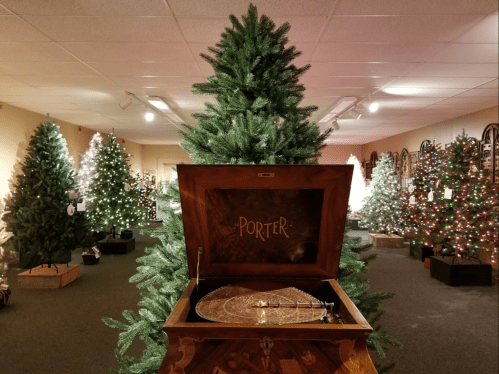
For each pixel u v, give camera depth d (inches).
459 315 156.9
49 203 205.5
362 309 61.4
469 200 211.0
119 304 167.8
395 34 125.2
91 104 241.8
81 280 207.6
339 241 42.9
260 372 31.1
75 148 338.3
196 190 40.7
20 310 160.1
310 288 45.0
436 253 241.8
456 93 211.0
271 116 57.4
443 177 226.1
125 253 279.3
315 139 65.2
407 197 311.9
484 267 199.8
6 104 237.3
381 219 334.0
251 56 58.4
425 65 159.3
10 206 209.3
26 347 124.8
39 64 156.6
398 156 410.9
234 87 60.2
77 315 154.2
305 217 43.1
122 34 125.1
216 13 109.3
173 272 59.4
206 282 45.3
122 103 207.3
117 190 285.9
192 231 42.8
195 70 166.2
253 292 41.5
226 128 60.7
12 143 243.4
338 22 115.6
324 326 31.3
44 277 191.0
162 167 548.4
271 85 59.4
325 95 215.3
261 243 44.2
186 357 31.4
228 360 31.4
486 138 251.1
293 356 31.3
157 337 58.9
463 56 147.6
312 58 149.6
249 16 58.9
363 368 31.0
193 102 233.5
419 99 227.0
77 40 130.3
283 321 32.9
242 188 40.8
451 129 301.6
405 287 198.2
